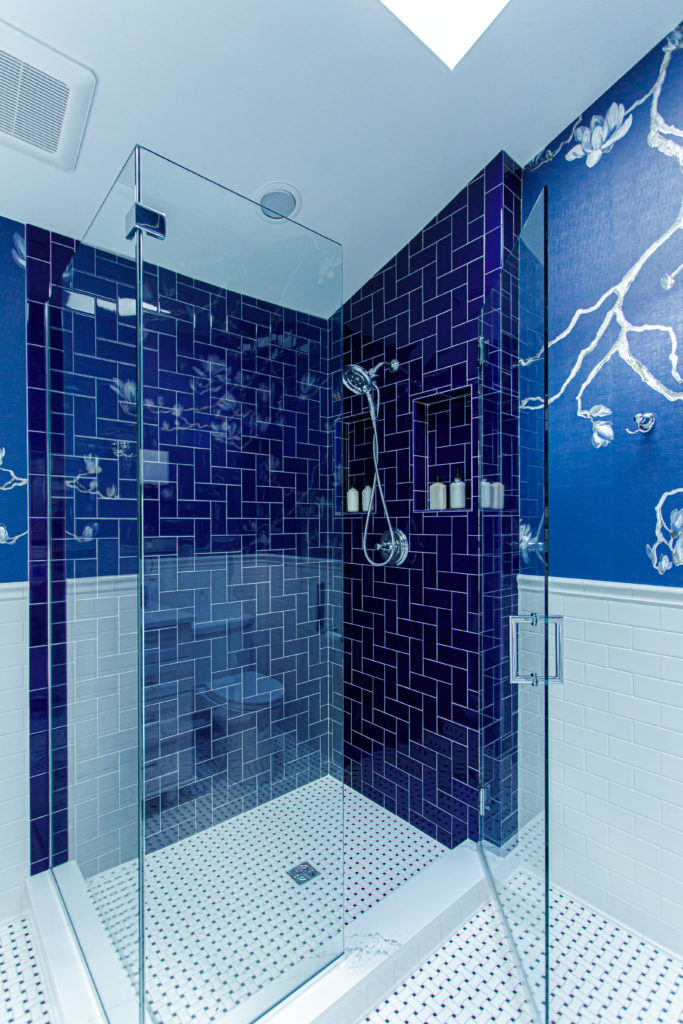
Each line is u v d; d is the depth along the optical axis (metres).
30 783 1.72
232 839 1.71
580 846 1.68
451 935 1.55
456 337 1.90
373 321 2.28
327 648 2.24
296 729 2.10
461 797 1.90
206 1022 1.17
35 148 1.48
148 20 1.22
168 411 1.81
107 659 1.40
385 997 1.35
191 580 1.85
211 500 1.93
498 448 1.56
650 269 1.50
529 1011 1.31
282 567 2.12
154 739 1.70
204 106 1.48
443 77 1.47
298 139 1.64
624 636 1.57
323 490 2.23
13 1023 1.30
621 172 1.55
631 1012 1.30
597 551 1.64
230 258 1.74
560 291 1.73
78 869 1.53
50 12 1.17
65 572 1.68
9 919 1.67
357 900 1.66
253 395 2.02
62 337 1.70
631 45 1.44
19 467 1.72
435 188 1.88
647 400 1.51
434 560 1.99
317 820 1.81
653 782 1.50
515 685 1.46
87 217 1.76
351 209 1.97
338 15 1.27
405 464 2.13
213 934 1.34
